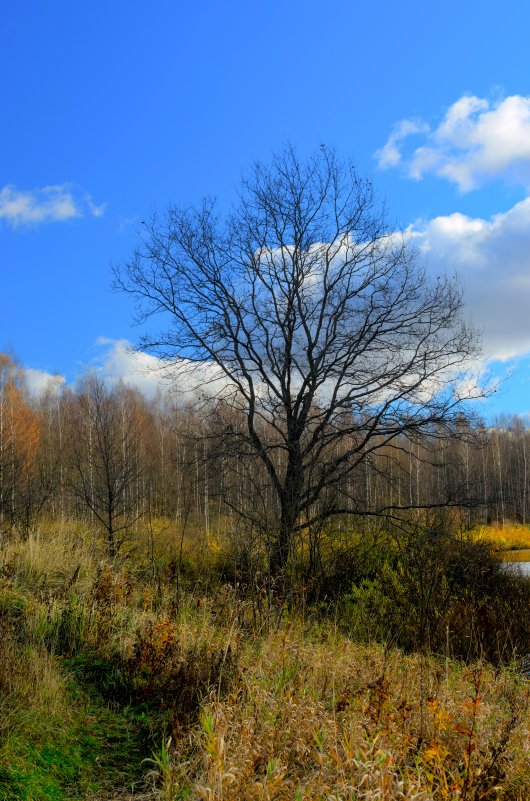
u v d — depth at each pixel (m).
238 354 17.64
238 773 3.65
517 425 64.50
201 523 19.66
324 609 11.60
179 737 4.61
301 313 18.02
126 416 34.00
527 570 20.83
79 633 6.68
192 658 5.70
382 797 3.45
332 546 15.30
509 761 4.32
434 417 16.70
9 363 36.88
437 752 3.94
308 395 17.69
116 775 4.27
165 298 17.89
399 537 15.77
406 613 11.07
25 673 5.20
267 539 10.99
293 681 5.50
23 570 8.64
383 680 5.19
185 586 11.48
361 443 17.80
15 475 14.80
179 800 3.82
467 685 6.56
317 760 4.02
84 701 5.38
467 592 12.55
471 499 17.25
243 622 7.81
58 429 38.88
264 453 16.89
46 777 4.04
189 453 20.77
